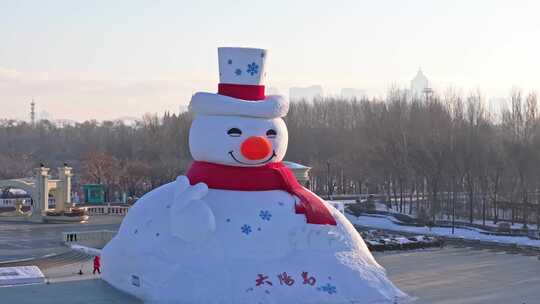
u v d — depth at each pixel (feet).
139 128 521.24
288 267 85.97
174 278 84.17
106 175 342.85
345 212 251.60
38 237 203.21
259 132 90.68
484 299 107.65
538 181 223.10
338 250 90.48
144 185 349.41
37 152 529.04
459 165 235.20
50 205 302.04
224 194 90.53
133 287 90.58
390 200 272.31
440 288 116.78
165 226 89.86
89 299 90.99
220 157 90.53
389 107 312.50
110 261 97.55
